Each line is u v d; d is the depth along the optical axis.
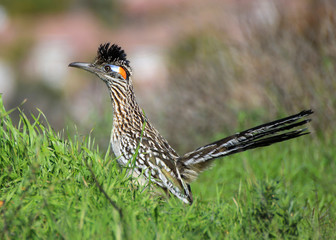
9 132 7.51
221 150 8.00
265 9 15.13
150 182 7.45
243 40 15.09
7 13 51.97
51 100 35.28
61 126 17.86
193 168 8.20
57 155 7.16
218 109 15.26
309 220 6.99
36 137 7.25
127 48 36.94
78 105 19.44
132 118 8.92
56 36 46.41
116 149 8.71
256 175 10.75
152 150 8.27
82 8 50.00
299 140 12.26
